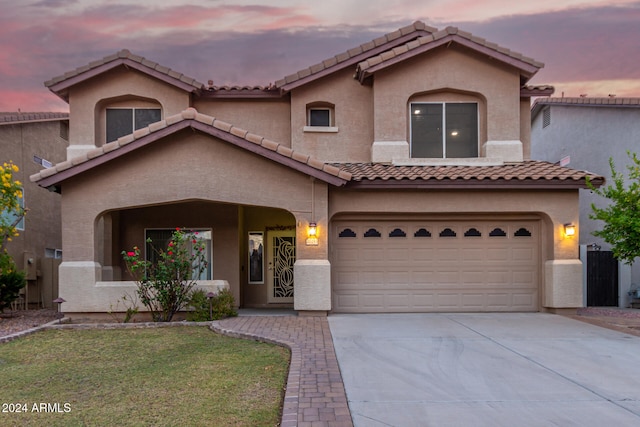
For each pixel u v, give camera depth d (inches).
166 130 438.3
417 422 189.9
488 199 475.5
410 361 282.7
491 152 526.3
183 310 449.4
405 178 452.1
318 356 291.3
